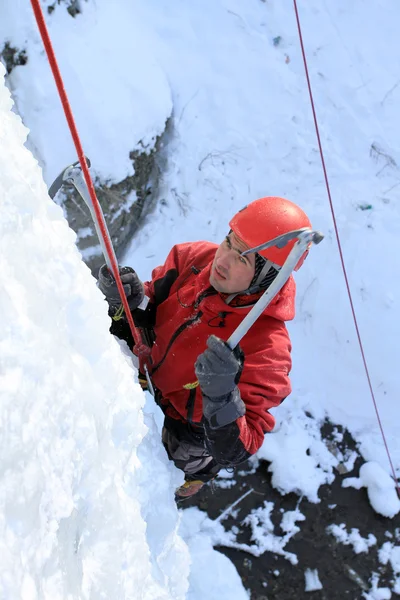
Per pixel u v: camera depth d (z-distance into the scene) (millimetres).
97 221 1547
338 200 4434
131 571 1234
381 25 5109
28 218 1070
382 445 3842
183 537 3375
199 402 2070
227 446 1843
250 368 1952
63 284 1143
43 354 980
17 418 885
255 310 1635
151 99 3764
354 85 4805
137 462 1526
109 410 1208
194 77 4223
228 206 4160
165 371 2102
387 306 4172
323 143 4574
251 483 3594
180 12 4305
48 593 897
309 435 3783
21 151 1160
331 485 3680
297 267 1924
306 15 4859
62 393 1006
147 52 3889
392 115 4855
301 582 3430
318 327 4062
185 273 2213
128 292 2018
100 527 1131
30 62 3297
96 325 1215
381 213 4453
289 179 4418
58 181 1572
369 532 3590
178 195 4039
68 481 998
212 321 2021
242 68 4434
